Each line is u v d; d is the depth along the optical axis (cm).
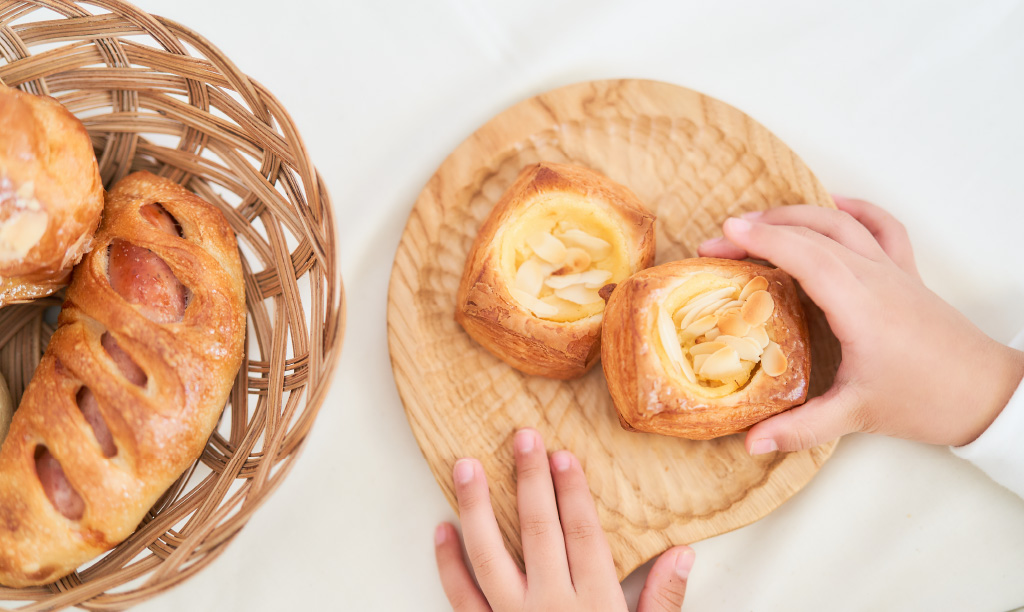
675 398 44
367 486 50
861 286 45
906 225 52
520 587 46
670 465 48
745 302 45
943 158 52
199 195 48
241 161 46
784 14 52
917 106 52
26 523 43
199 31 51
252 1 51
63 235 43
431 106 52
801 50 52
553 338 46
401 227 51
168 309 44
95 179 44
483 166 50
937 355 46
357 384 50
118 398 43
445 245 50
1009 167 52
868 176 52
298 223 45
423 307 49
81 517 43
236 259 46
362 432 50
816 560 50
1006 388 46
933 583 50
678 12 52
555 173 47
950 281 51
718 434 46
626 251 48
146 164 48
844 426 46
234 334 45
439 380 49
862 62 52
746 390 45
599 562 46
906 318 46
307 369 44
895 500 50
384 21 52
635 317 44
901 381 46
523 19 52
